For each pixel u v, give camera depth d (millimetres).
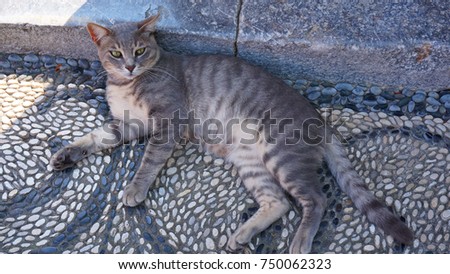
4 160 1800
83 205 1749
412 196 1686
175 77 1788
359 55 1795
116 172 1789
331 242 1662
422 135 1771
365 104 1841
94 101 1898
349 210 1693
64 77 1938
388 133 1783
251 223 1671
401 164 1734
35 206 1754
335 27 1803
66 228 1720
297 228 1688
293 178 1691
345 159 1719
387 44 1773
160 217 1724
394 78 1841
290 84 1885
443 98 1834
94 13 1877
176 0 1869
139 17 1860
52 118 1872
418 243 1631
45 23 1881
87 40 1907
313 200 1678
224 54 1856
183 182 1766
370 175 1734
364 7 1818
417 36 1773
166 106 1771
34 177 1787
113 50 1747
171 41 1859
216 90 1776
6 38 1927
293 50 1816
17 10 1894
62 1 1899
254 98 1756
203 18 1845
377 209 1651
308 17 1818
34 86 1924
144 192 1733
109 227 1716
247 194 1741
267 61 1856
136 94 1784
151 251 1681
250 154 1745
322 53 1808
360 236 1658
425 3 1809
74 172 1788
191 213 1720
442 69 1800
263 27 1818
